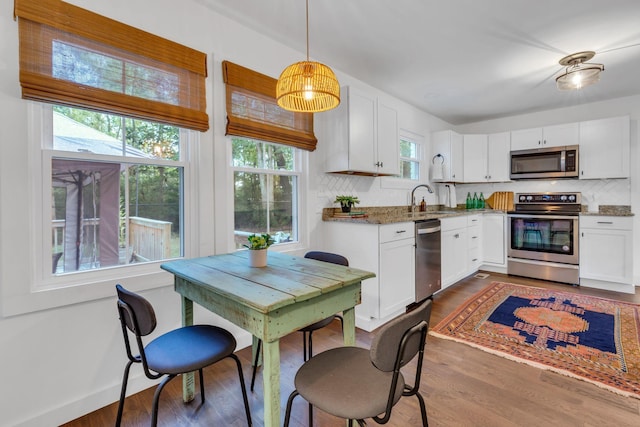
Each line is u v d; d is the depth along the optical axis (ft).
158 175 6.38
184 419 5.12
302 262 5.67
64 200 5.26
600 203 12.89
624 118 11.76
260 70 7.88
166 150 6.47
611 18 7.14
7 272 4.58
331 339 7.97
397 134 10.84
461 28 7.61
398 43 8.29
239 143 7.73
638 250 12.09
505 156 14.38
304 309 4.01
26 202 4.75
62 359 5.09
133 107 5.61
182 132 6.69
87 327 5.33
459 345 7.45
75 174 5.37
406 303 9.31
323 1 6.61
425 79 10.66
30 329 4.80
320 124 9.54
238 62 7.41
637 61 9.23
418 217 10.22
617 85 11.12
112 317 5.59
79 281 5.36
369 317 8.54
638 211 12.13
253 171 7.93
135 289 5.85
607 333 7.84
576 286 12.10
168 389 5.99
